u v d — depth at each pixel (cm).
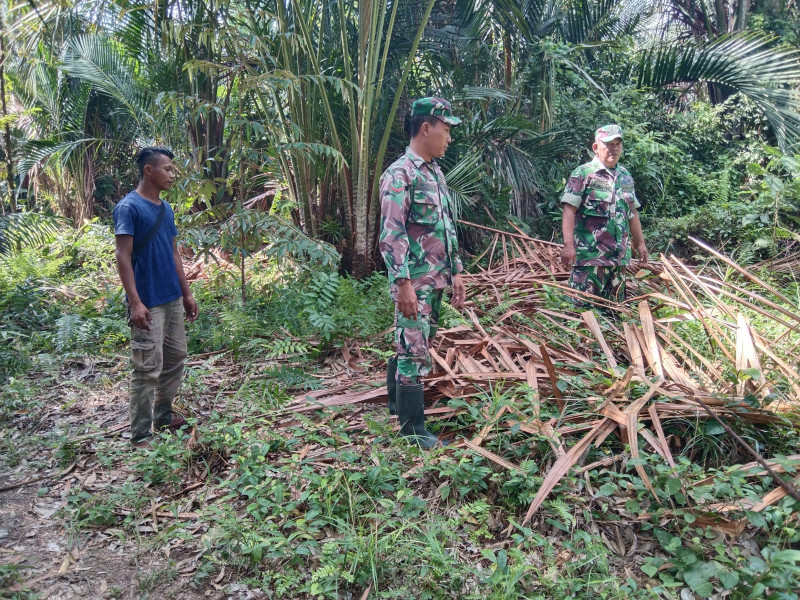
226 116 547
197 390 405
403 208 302
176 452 314
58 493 302
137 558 254
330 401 365
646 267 549
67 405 396
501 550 238
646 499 265
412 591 229
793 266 622
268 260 644
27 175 1120
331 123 605
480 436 302
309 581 236
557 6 871
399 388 317
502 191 721
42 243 739
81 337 495
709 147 949
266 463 311
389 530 262
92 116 1072
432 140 311
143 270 326
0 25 664
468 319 450
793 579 216
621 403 310
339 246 648
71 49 873
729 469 253
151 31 744
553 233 770
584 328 432
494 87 838
